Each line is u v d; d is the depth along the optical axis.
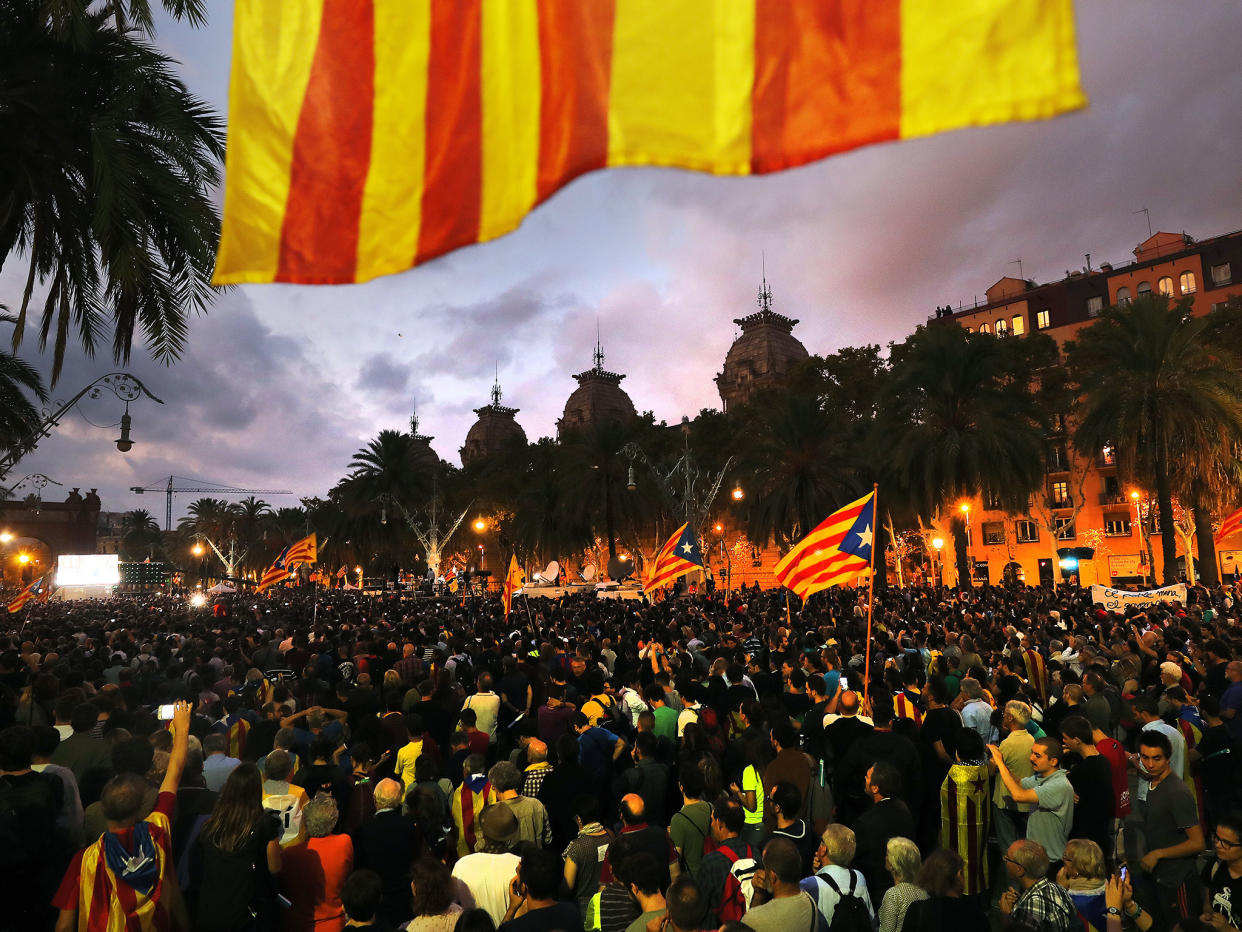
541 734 8.01
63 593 58.31
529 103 2.22
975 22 1.63
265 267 2.52
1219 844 3.96
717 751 7.20
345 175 2.51
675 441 55.03
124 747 4.94
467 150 2.36
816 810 5.44
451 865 5.99
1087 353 39.94
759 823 5.54
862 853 4.79
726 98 1.94
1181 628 13.16
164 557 113.69
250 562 100.19
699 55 1.98
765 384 98.50
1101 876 4.07
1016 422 31.50
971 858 5.34
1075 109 1.50
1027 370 42.25
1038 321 59.84
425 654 13.09
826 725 6.47
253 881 4.02
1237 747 6.35
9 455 13.26
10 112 8.85
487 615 23.66
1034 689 9.64
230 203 2.56
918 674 8.46
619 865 3.69
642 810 4.57
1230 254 51.03
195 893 4.23
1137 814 5.34
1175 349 29.59
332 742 5.80
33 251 10.17
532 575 59.84
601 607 24.94
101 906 3.44
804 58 1.86
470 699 8.53
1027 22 1.57
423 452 69.31
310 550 27.48
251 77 2.61
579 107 2.08
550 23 2.18
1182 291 52.81
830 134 1.80
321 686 8.85
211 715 7.68
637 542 53.19
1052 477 50.62
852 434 41.81
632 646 12.55
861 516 8.82
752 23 1.93
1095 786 5.44
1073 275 58.47
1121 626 13.60
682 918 3.22
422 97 2.45
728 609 24.50
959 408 32.16
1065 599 26.06
